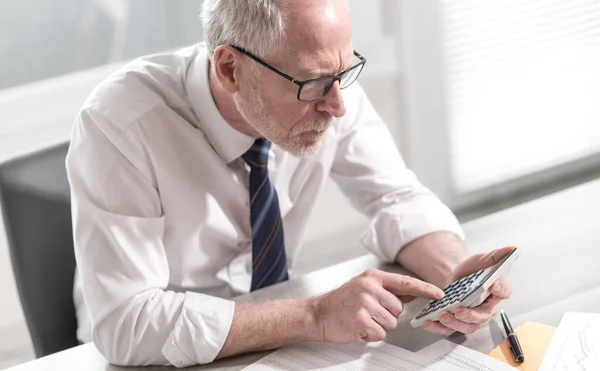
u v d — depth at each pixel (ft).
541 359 3.84
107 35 8.80
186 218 4.96
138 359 4.26
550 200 5.47
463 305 4.02
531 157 10.73
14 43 8.37
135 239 4.52
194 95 4.89
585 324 4.05
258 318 4.21
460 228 5.08
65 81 8.58
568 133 10.88
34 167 5.49
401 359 3.95
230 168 5.05
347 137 5.53
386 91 9.68
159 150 4.76
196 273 5.21
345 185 5.65
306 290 4.73
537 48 10.45
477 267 4.39
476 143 10.39
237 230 5.22
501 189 10.73
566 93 10.76
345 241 9.77
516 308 4.30
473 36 10.03
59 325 5.58
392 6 9.48
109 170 4.62
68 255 5.57
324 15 4.16
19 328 8.52
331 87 4.29
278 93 4.30
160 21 9.02
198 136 4.91
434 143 10.15
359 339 4.09
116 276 4.41
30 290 5.48
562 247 4.85
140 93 4.83
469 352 3.94
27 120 8.40
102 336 4.34
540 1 10.33
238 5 4.27
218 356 4.19
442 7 9.71
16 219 5.41
